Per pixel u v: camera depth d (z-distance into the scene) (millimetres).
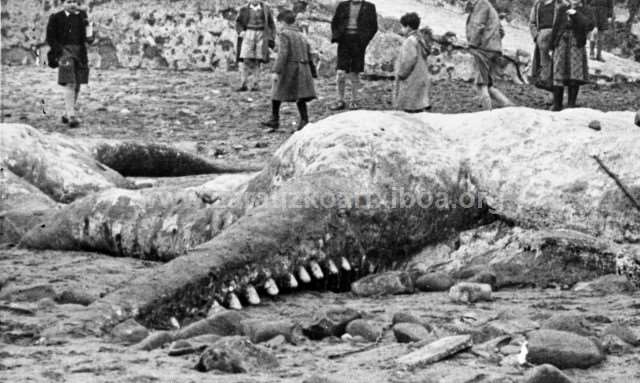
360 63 21719
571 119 9648
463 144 9578
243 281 7488
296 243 8000
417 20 17641
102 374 5191
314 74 20203
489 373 5172
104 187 12891
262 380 5059
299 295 7934
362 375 5184
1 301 7395
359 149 8953
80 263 9203
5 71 26625
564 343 5453
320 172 8719
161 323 6879
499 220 9320
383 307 7238
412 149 9195
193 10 27438
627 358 5574
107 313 6637
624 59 27844
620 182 8523
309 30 26453
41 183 12750
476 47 18969
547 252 8367
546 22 19750
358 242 8562
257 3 23766
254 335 6184
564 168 9062
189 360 5547
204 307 7195
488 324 6234
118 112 21500
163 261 9398
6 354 5684
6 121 20328
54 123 20312
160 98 23094
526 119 9578
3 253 9836
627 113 10359
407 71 17531
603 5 25844
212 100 22969
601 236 8742
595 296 7574
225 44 27281
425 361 5391
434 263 8984
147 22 27578
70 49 19875
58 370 5270
